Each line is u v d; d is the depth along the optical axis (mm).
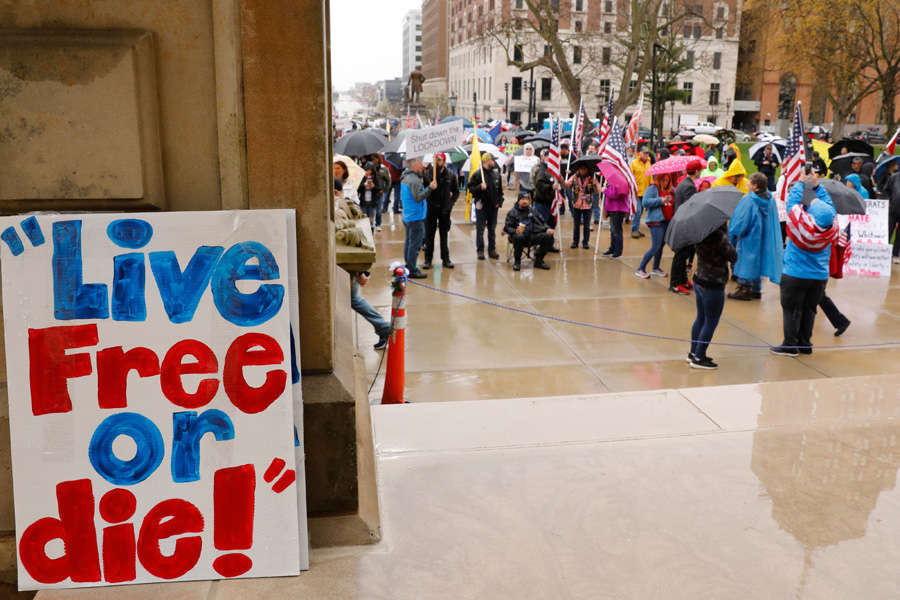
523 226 10703
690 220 6328
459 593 2258
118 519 2285
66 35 2131
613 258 11977
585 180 12578
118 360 2264
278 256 2295
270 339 2307
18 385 2234
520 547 2516
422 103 112312
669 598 2244
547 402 3951
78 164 2184
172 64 2217
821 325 8227
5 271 2203
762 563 2432
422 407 3867
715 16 67125
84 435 2264
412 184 9875
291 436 2332
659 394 4082
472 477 3047
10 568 2350
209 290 2279
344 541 2508
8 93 2125
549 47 44250
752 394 4078
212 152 2293
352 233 5176
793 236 6797
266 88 2244
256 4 2182
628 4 48031
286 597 2232
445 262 11102
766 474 3080
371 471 2941
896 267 11406
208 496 2312
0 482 2330
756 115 86750
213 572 2320
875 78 45219
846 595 2270
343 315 3438
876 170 13875
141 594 2242
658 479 3033
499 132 29859
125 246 2240
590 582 2320
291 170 2312
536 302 9078
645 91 52562
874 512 2771
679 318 8406
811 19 42000
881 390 4121
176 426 2293
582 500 2850
